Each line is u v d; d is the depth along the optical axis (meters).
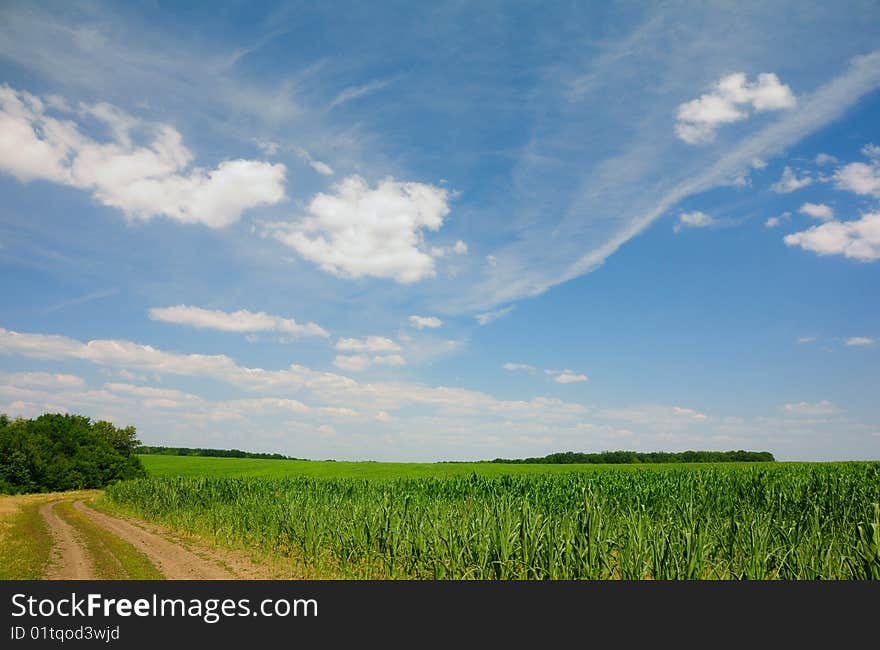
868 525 11.59
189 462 114.50
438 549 14.28
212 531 25.19
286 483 36.44
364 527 17.28
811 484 23.80
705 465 56.69
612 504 20.86
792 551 11.59
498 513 14.40
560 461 105.50
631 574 12.11
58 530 27.11
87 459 88.75
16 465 75.12
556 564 12.70
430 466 87.62
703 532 12.41
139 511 37.97
